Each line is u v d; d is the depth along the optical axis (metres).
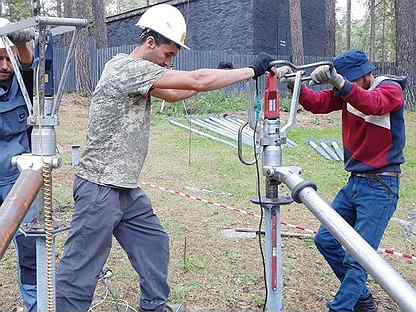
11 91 3.07
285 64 2.48
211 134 12.17
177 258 4.68
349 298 3.32
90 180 2.77
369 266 1.52
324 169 9.38
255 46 20.02
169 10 2.79
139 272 3.02
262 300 3.87
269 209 2.45
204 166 9.12
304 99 3.40
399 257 5.08
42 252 2.03
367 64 3.26
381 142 3.26
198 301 3.85
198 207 6.48
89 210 2.76
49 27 1.97
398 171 3.34
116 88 2.68
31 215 2.06
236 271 4.43
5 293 3.91
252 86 2.56
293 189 1.91
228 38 20.50
